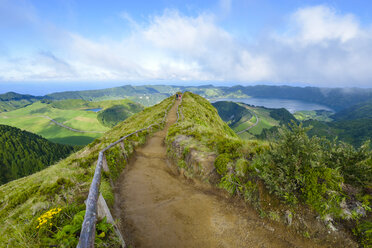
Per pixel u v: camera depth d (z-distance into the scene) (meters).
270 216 3.73
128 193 5.73
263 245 3.36
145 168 8.17
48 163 125.38
